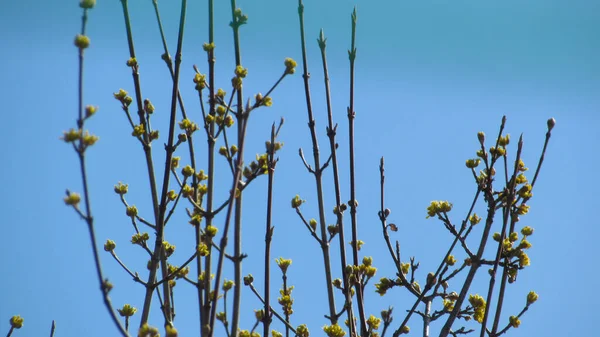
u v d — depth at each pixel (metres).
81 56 7.50
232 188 8.44
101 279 7.38
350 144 10.95
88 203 7.40
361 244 11.45
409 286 10.69
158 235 10.18
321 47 11.30
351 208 10.77
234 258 9.44
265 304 9.55
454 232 10.52
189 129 10.57
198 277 9.86
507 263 10.63
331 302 10.53
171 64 11.04
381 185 10.88
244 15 10.51
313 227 11.55
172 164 11.33
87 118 7.48
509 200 9.94
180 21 10.34
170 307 10.25
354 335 10.01
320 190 10.96
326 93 11.05
